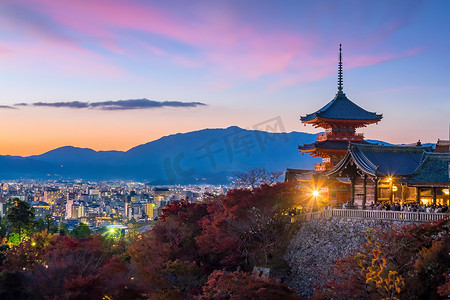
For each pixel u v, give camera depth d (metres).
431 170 67.19
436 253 46.19
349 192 90.19
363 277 48.06
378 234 50.47
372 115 114.31
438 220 50.38
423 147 79.38
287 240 70.19
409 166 75.12
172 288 67.75
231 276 51.16
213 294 55.81
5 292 52.19
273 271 64.31
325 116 111.56
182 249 75.06
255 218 71.06
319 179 92.06
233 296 48.72
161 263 71.06
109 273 62.75
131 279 65.00
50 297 52.75
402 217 57.19
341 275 51.72
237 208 71.81
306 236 66.56
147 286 63.69
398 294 44.31
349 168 76.00
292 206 78.44
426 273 45.72
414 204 63.91
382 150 77.62
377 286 44.03
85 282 54.09
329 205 82.19
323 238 63.56
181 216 85.62
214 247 71.31
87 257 69.62
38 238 87.44
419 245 49.22
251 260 69.88
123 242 98.62
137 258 75.12
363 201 72.31
